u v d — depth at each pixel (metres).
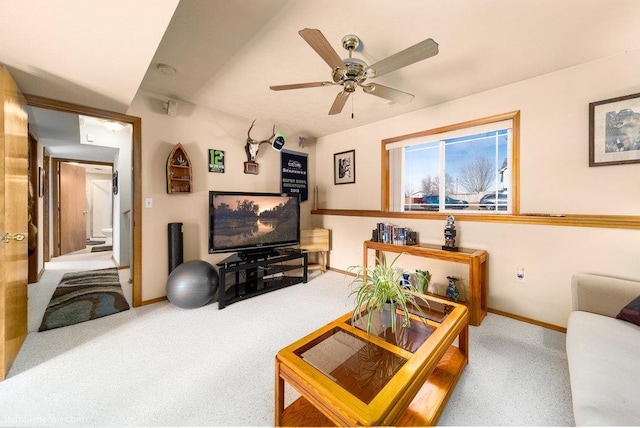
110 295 3.08
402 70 2.34
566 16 1.67
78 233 5.98
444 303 1.90
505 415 1.39
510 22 1.72
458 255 2.51
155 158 2.88
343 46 1.96
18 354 1.90
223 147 3.42
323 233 4.15
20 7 1.19
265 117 3.59
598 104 2.16
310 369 1.17
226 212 3.08
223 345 2.04
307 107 3.22
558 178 2.37
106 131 4.29
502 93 2.65
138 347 2.01
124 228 4.41
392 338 1.47
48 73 1.82
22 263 1.96
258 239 3.34
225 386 1.60
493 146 2.86
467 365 1.80
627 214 2.08
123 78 1.91
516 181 2.58
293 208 3.67
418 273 2.90
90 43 1.49
